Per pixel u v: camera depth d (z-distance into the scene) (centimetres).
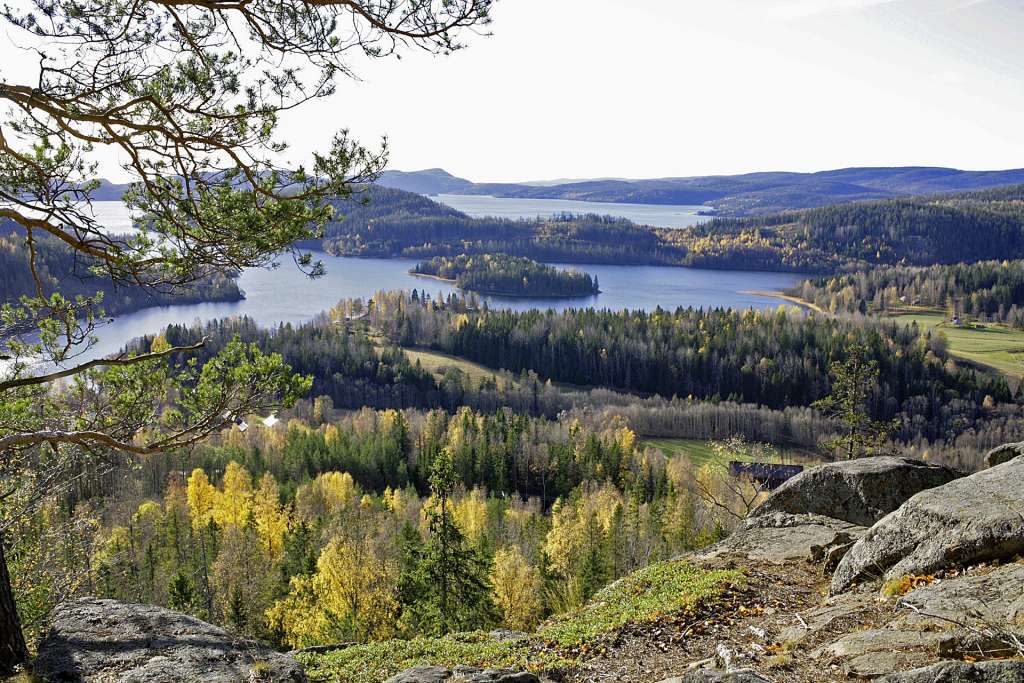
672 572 1348
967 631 687
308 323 14675
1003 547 916
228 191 866
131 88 852
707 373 12925
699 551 1502
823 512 1602
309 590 3900
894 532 1070
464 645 1090
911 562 997
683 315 15200
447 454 2773
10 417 973
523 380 12762
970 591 809
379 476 8325
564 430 9575
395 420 9081
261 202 880
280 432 8881
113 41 808
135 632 775
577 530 4409
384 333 15275
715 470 4931
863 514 1561
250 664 734
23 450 1107
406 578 3088
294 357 12350
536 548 4816
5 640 774
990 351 13650
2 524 1203
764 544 1452
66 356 1013
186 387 1027
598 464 8125
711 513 4284
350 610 3356
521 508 7369
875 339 11944
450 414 11531
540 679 821
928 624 755
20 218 833
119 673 689
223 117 851
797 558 1348
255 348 1070
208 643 761
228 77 848
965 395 10744
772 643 924
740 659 862
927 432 10019
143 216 905
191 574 4756
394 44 859
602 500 6081
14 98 773
